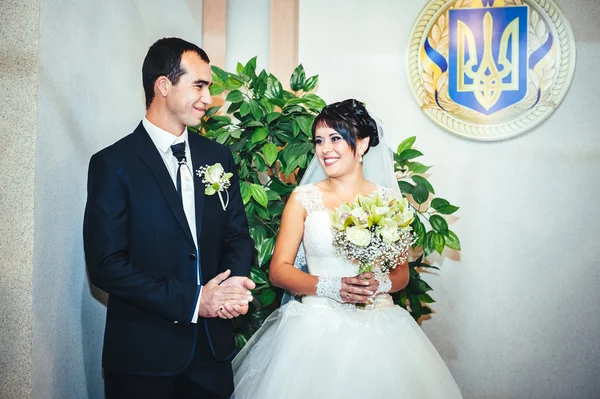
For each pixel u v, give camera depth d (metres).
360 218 2.07
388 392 2.06
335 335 2.20
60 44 2.13
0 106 1.98
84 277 2.38
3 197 1.97
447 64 3.48
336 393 2.05
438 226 2.95
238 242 2.27
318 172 2.64
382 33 3.56
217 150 2.30
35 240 1.97
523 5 3.42
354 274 2.32
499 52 3.45
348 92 3.57
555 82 3.40
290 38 3.57
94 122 2.44
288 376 2.13
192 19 3.50
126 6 2.73
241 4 3.73
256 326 2.92
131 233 2.01
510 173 3.46
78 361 2.32
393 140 3.54
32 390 1.95
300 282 2.27
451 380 2.27
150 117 2.14
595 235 3.39
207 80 2.13
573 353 3.40
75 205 2.29
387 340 2.21
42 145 2.02
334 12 3.58
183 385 2.12
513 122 3.43
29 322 1.95
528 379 3.44
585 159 3.40
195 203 2.12
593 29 3.39
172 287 1.95
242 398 2.22
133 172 2.03
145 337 1.99
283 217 2.44
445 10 3.48
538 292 3.44
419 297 3.13
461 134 3.46
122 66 2.71
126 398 1.99
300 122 2.84
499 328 3.46
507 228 3.46
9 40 1.97
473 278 3.49
